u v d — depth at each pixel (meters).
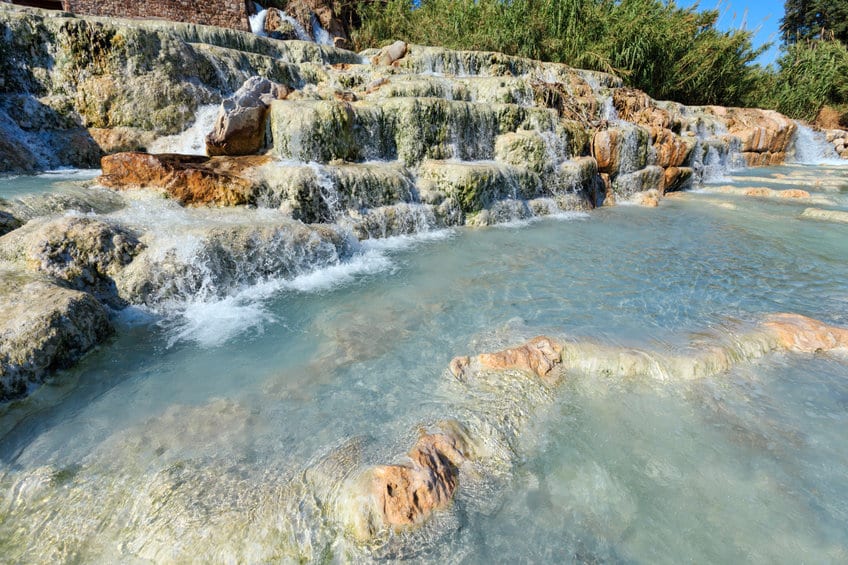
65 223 4.82
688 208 11.20
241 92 8.38
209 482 2.62
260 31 18.94
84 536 2.32
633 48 18.75
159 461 2.80
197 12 14.52
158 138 9.03
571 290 5.68
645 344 4.08
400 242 7.69
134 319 4.68
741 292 5.62
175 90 9.11
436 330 4.59
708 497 2.55
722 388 3.56
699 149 14.90
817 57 27.19
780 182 15.17
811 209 10.33
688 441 2.99
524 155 10.12
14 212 5.20
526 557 2.21
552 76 15.07
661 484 2.65
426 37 19.42
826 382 3.64
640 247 7.62
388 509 2.36
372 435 3.02
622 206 11.49
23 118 8.09
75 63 8.43
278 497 2.49
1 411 3.22
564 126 11.02
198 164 7.06
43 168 8.07
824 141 23.02
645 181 12.59
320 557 2.20
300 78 11.49
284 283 5.79
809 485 2.63
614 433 3.07
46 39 8.29
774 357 4.02
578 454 2.88
